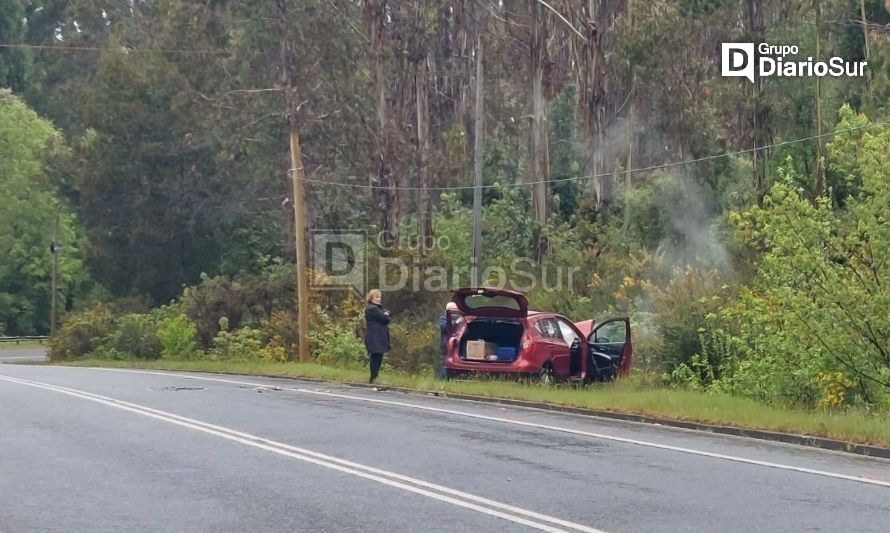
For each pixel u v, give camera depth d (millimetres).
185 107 51875
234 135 49500
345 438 14266
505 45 47531
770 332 19203
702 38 41688
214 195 56281
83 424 15695
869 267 18156
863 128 24156
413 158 44906
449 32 48438
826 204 18656
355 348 32281
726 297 23500
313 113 45031
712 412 16125
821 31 40406
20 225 77688
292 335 37719
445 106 52812
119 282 60125
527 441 14086
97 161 57281
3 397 19828
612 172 42438
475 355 21562
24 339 75250
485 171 50438
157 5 52375
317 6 44750
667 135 43062
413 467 12008
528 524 9180
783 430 14594
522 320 21609
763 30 40031
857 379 18188
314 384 23719
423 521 9312
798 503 10086
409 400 19438
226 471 11758
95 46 66062
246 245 56875
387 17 44656
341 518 9445
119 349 47000
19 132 77250
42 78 82812
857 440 13547
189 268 59250
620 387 21344
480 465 12148
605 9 40938
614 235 39500
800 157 38250
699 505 9977
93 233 58875
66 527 9156
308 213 46281
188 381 24672
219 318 43312
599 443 13961
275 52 47719
